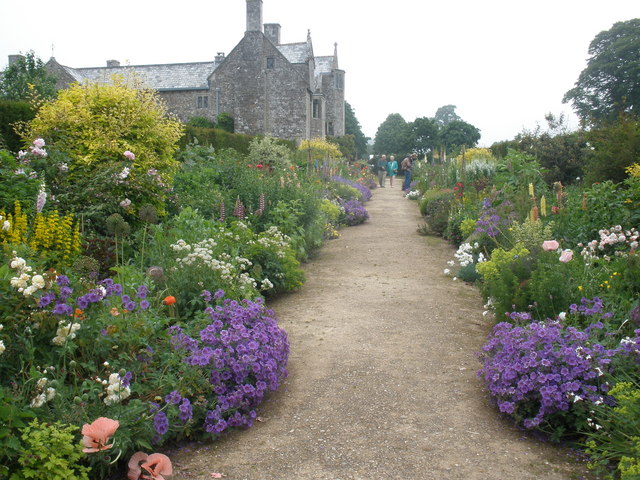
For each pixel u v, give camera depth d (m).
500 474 2.98
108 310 3.53
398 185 30.44
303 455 3.19
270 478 2.95
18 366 3.00
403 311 6.15
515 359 3.70
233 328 3.87
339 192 16.58
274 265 6.72
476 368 4.49
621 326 3.94
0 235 4.64
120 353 3.38
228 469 3.04
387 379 4.28
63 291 3.22
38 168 6.41
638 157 8.30
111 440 2.77
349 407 3.81
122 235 5.30
